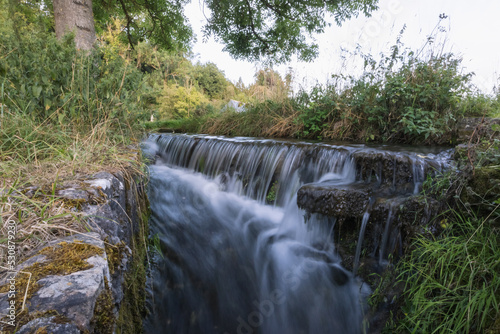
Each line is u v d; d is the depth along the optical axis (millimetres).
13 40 2314
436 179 2131
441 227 1768
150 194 3229
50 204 1234
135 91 3279
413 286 1597
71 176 1611
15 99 2246
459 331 1264
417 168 2535
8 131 1941
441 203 1880
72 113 2348
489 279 1313
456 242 1592
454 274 1455
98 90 2830
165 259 2400
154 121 9984
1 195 1244
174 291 2148
